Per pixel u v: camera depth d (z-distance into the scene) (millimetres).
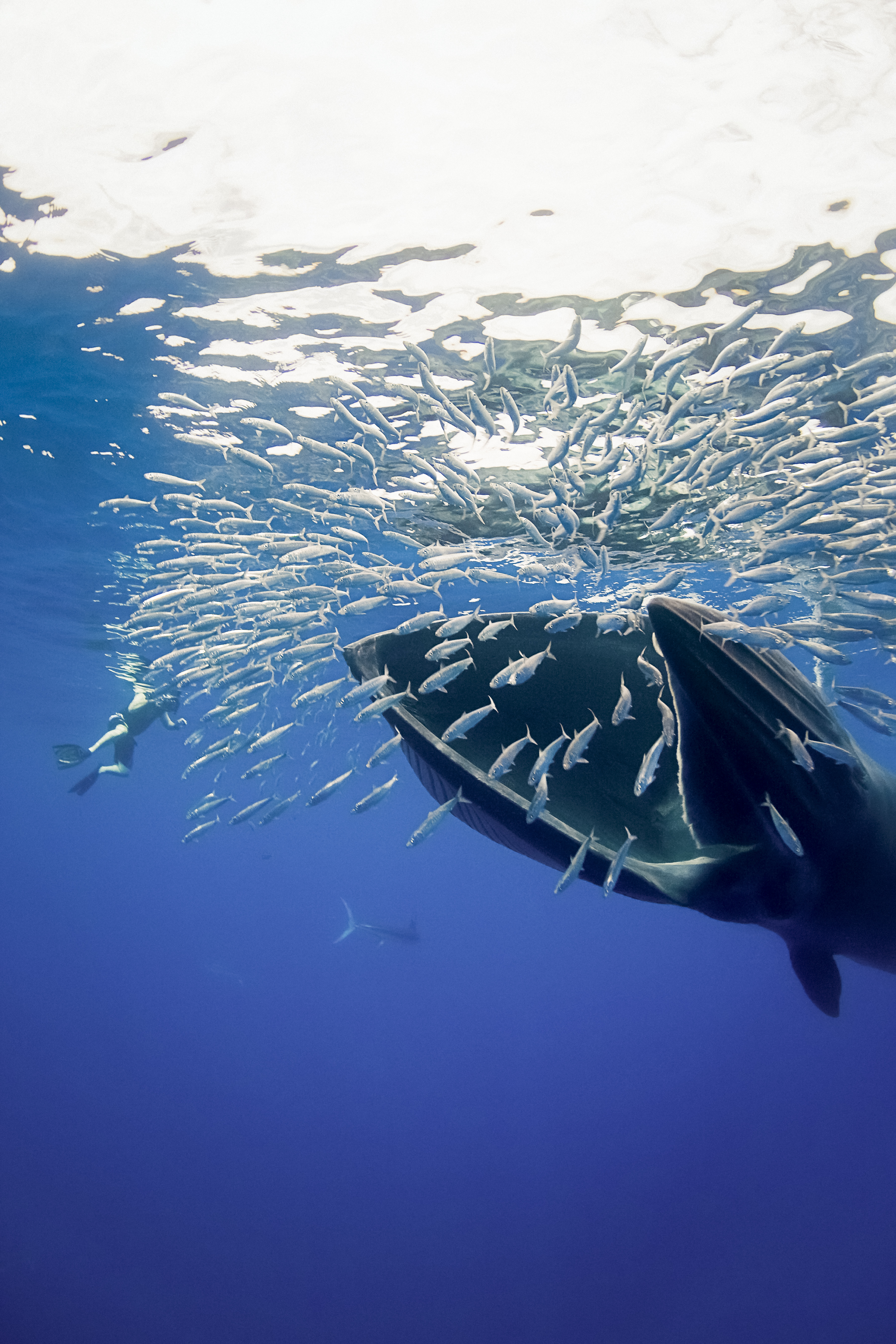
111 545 14031
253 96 5512
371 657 2281
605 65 5160
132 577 15555
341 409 6117
